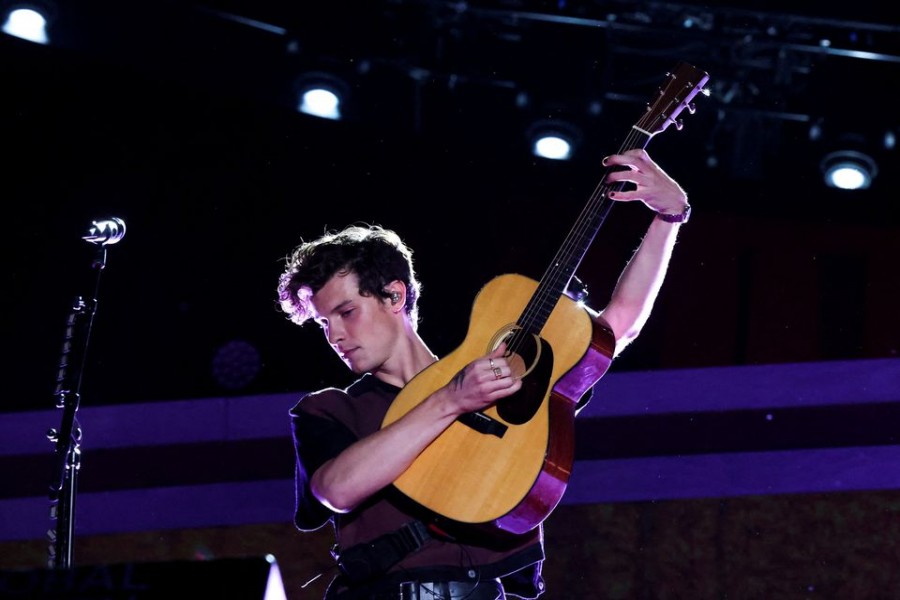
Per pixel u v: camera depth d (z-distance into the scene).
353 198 12.79
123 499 10.34
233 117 12.50
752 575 9.70
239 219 12.59
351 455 4.30
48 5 12.04
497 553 4.45
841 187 13.12
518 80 13.29
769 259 12.71
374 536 4.45
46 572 2.92
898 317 12.43
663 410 10.27
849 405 10.11
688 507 9.95
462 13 12.93
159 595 2.91
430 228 12.79
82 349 5.85
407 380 4.79
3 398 11.64
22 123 11.98
